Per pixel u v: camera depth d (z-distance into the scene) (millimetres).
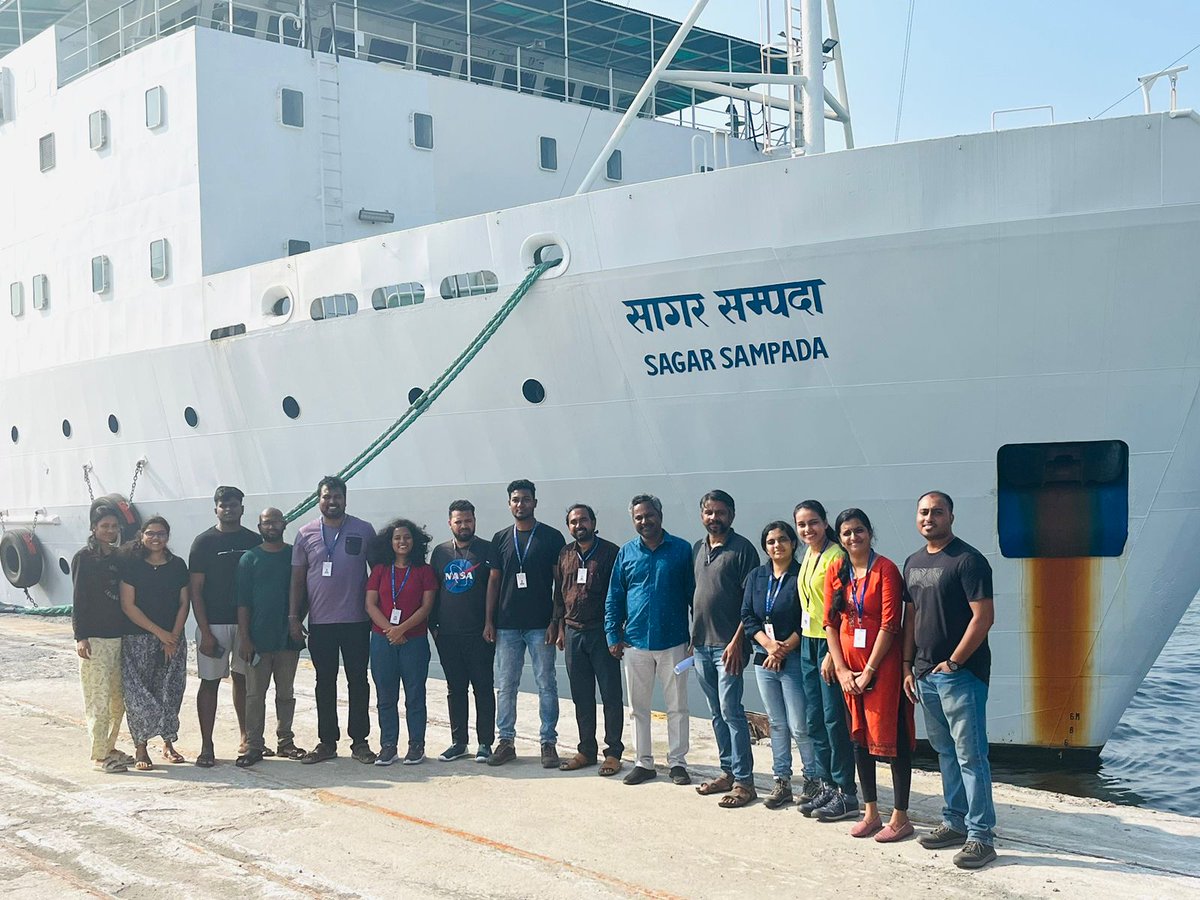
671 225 9914
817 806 6441
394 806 6781
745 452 10055
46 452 17500
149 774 7602
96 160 15953
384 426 12289
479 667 7777
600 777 7391
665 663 7160
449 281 11398
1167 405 8859
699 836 6141
